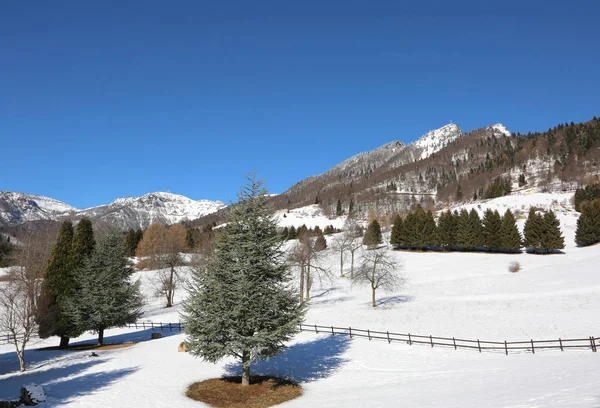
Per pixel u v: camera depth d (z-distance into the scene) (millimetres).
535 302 44250
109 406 20281
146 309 62625
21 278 36031
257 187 24750
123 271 40062
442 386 20625
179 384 24438
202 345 22766
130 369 27953
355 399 20016
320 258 74625
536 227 87375
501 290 53969
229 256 23516
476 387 19016
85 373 27234
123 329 50375
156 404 20812
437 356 28812
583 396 13102
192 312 23984
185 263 71438
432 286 61375
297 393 22812
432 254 91812
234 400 21875
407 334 34656
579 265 63062
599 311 37531
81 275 37312
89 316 37156
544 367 21688
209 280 23156
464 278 64875
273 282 24125
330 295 62281
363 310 48688
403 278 62062
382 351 30766
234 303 22750
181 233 105625
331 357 30031
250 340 22438
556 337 30984
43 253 43188
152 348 34406
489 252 93125
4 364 32094
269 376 26094
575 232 96438
